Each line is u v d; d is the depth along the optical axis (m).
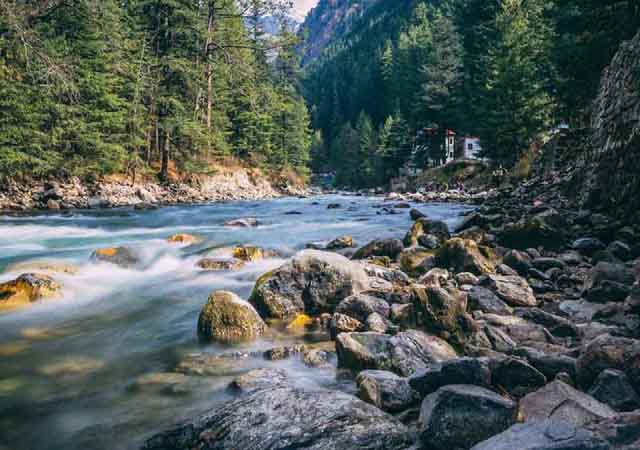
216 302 5.76
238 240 12.75
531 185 21.44
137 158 32.72
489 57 43.62
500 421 2.88
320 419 3.08
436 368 3.63
